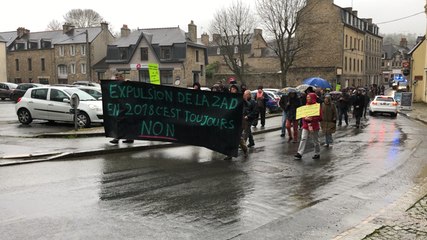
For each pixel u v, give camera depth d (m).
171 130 11.11
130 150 11.42
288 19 46.75
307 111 10.88
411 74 44.03
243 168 9.57
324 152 12.31
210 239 5.16
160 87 11.11
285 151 12.33
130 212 6.14
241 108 10.77
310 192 7.55
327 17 55.59
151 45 55.62
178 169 9.25
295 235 5.37
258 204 6.73
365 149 12.99
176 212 6.20
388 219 5.79
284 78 48.16
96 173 8.60
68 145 11.48
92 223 5.62
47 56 63.94
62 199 6.68
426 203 6.64
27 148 10.92
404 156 11.66
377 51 77.94
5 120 19.33
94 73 60.06
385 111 28.58
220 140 10.79
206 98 10.88
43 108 16.66
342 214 6.30
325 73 53.69
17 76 66.56
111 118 11.52
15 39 67.81
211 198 7.00
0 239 4.98
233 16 55.00
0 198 6.66
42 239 5.01
